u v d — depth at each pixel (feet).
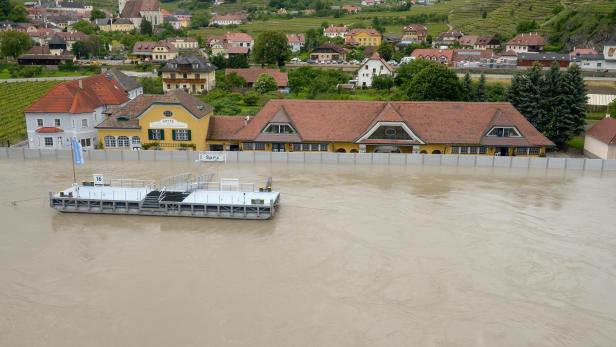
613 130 257.34
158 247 160.97
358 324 121.80
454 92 327.26
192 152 244.63
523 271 146.41
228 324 121.80
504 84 408.05
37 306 129.18
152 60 603.67
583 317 126.11
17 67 556.10
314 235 167.32
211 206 182.09
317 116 258.37
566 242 164.14
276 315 125.08
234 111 350.64
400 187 211.41
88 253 157.07
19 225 177.17
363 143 249.34
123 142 259.80
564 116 286.66
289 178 221.25
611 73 443.32
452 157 241.35
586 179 226.38
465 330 120.16
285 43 526.98
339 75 450.71
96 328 120.57
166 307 128.47
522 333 119.65
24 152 249.75
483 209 188.96
